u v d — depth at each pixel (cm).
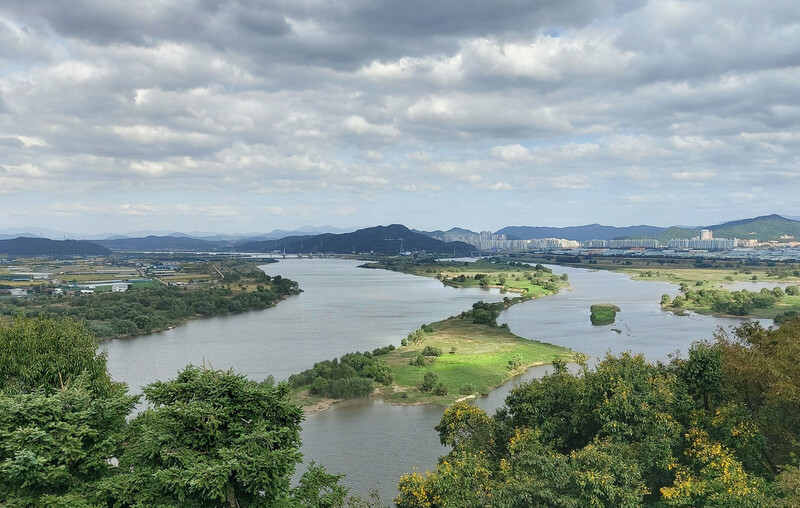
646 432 4100
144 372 11750
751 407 4353
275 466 3133
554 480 3631
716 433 4194
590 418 4459
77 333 5184
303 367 12162
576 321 18438
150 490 3048
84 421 3434
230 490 3120
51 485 3158
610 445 3931
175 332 17188
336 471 6750
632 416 4212
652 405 4275
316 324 18362
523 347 13850
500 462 4209
